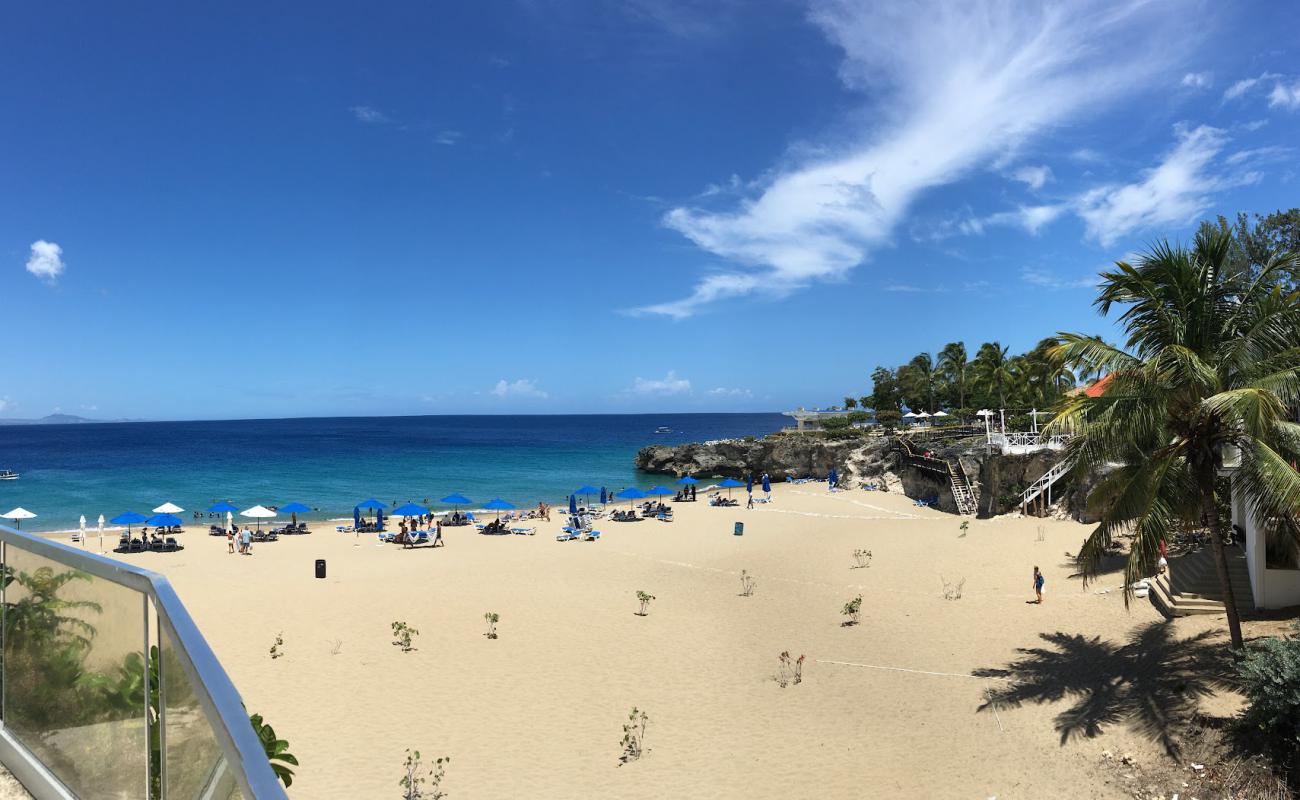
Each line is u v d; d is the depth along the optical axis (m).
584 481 84.75
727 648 22.98
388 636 24.12
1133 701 16.50
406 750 16.55
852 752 16.22
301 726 17.66
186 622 2.94
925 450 58.94
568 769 15.75
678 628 25.00
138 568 3.38
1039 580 25.08
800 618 25.78
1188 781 13.41
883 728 17.23
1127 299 16.77
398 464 104.06
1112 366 16.38
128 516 41.12
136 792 3.45
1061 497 38.84
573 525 46.66
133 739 3.46
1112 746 15.02
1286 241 30.64
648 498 69.06
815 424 99.44
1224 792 12.91
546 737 17.19
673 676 20.80
